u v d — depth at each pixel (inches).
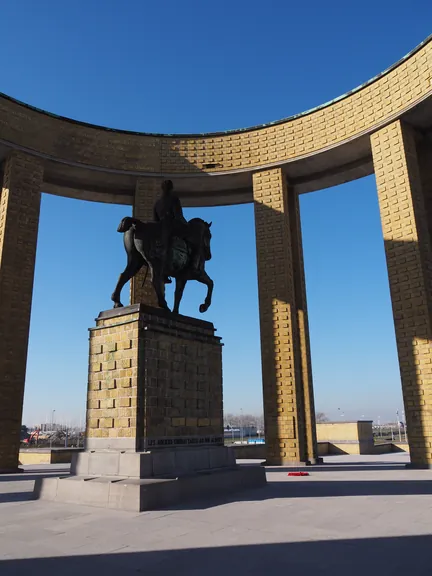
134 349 381.7
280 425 737.6
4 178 800.3
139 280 857.5
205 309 491.8
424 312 658.8
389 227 718.5
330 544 218.8
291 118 860.0
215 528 251.4
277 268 805.9
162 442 378.6
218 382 452.1
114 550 211.6
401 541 223.0
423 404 635.5
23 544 223.0
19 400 704.4
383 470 592.1
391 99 743.7
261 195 855.1
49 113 828.6
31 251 767.7
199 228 500.4
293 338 769.6
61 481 347.6
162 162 894.4
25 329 735.7
